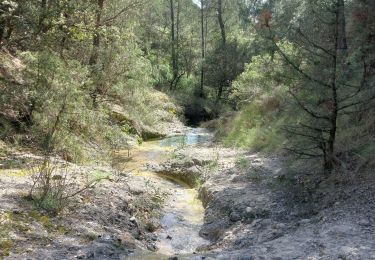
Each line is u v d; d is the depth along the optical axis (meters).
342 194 7.65
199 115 36.75
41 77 12.31
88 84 14.33
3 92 12.12
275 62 9.50
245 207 8.30
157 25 48.28
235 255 5.36
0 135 12.09
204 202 9.98
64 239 5.94
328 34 8.66
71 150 12.70
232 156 14.23
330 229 5.88
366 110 9.43
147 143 20.95
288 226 6.97
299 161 10.31
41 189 7.66
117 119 20.50
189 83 45.34
